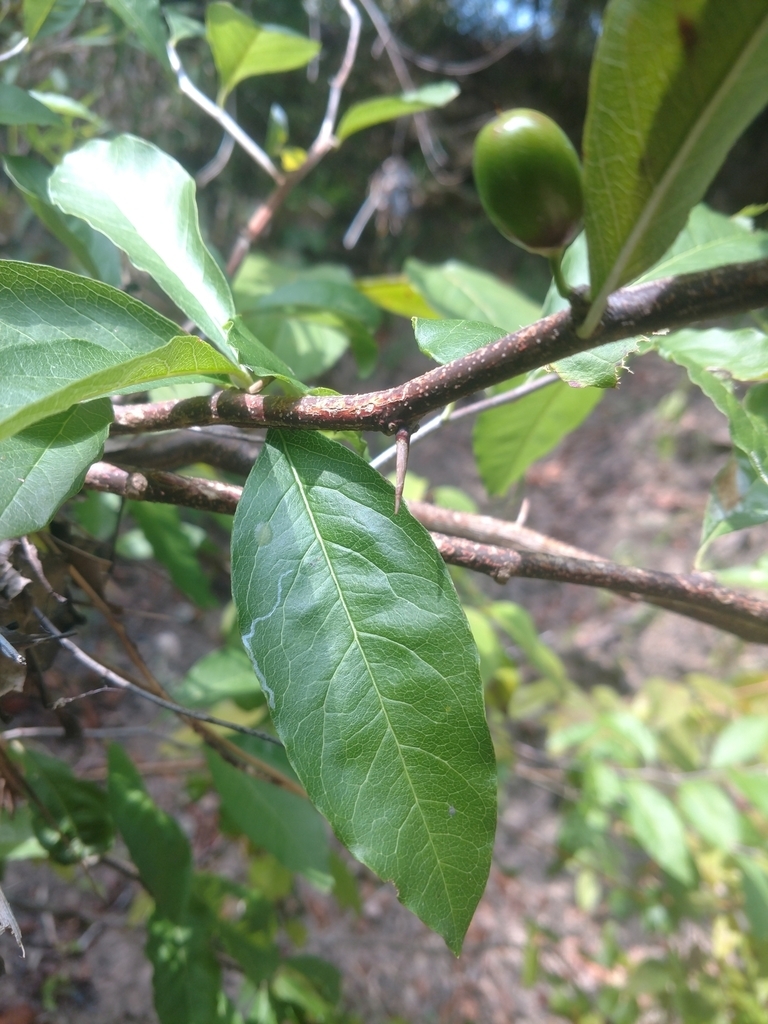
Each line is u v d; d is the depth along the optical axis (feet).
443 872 0.32
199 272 0.43
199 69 1.25
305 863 0.69
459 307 0.84
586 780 1.05
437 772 0.33
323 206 2.97
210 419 0.37
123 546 1.07
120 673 0.55
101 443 0.35
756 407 0.56
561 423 0.72
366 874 1.52
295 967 0.84
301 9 1.72
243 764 0.58
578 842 1.17
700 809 0.97
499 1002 1.40
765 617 0.47
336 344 0.96
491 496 0.80
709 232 0.60
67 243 0.60
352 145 2.80
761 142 3.06
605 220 0.25
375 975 1.37
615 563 0.46
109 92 1.11
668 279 0.26
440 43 2.76
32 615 0.44
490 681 1.16
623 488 2.71
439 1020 1.33
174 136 1.34
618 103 0.23
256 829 0.68
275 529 0.35
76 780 0.62
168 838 0.61
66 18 0.63
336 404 0.34
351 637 0.34
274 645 0.34
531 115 0.25
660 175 0.24
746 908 0.94
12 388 0.34
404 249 3.11
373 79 2.31
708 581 0.47
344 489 0.36
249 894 0.82
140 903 0.92
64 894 1.14
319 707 0.33
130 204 0.46
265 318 0.91
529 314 0.86
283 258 2.84
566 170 0.25
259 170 2.23
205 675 0.76
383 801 0.32
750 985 1.07
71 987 1.03
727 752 1.01
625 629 2.21
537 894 1.64
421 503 0.60
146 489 0.42
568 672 2.16
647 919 1.17
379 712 0.33
